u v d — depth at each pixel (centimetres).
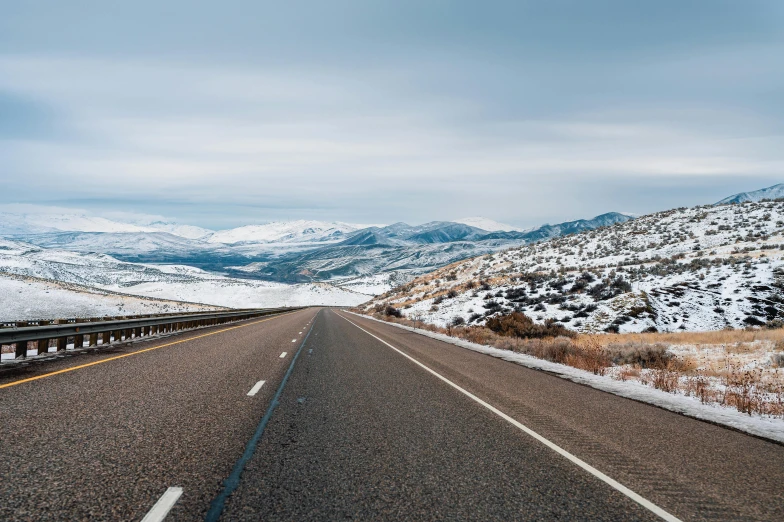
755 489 463
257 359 1397
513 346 2055
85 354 1360
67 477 436
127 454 508
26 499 386
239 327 3009
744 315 3316
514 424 700
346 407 793
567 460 538
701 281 4112
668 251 7131
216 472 466
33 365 1107
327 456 530
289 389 943
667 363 1572
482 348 2006
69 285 8850
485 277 8012
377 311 7356
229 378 1039
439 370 1273
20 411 671
